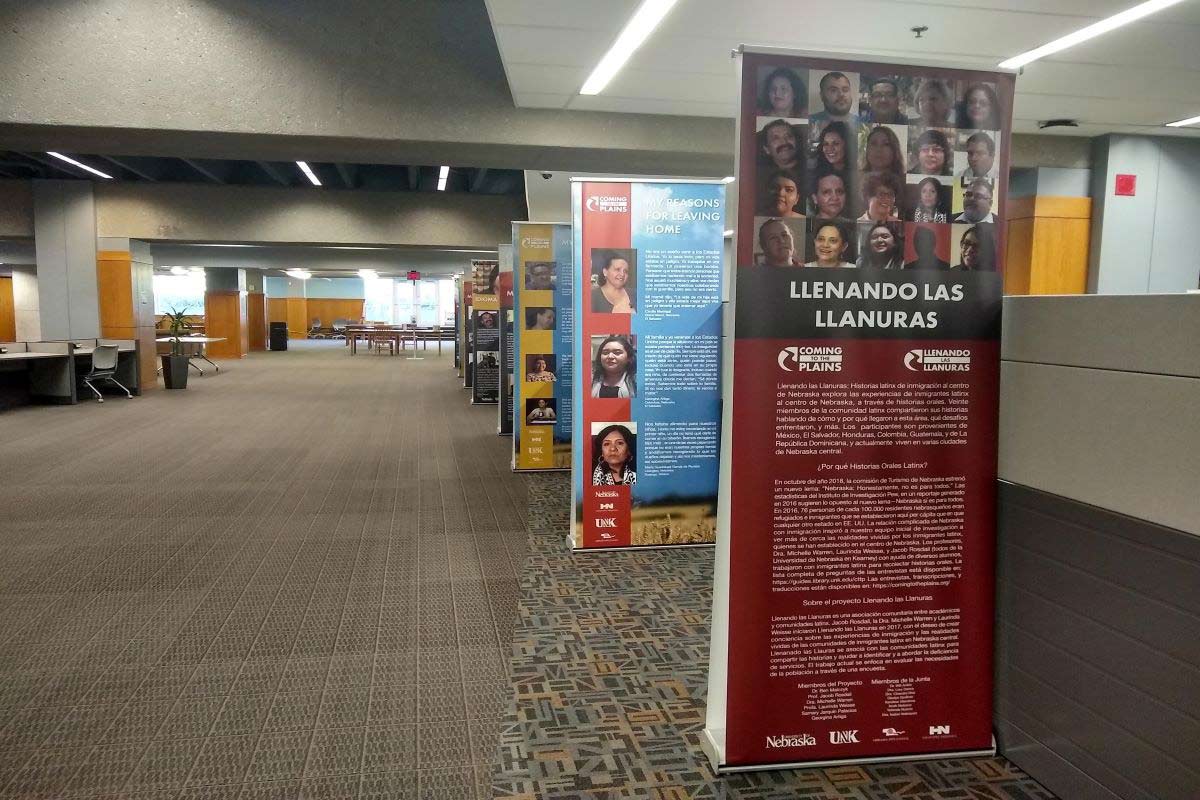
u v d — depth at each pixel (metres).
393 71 6.20
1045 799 2.10
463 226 13.62
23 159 11.20
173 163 12.12
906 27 4.61
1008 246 7.90
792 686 2.22
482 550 4.43
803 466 2.18
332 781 2.20
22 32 5.74
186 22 5.90
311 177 12.02
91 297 12.16
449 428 9.22
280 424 9.33
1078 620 2.00
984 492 2.26
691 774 2.25
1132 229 7.48
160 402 11.33
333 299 38.34
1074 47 4.88
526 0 4.28
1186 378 1.70
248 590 3.74
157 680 2.80
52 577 3.88
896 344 2.20
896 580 2.24
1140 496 1.82
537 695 2.72
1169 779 1.76
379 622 3.36
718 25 4.62
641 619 3.43
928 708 2.28
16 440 7.93
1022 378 2.18
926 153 2.18
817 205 2.14
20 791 2.13
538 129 6.44
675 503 4.44
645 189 4.23
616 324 4.29
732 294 2.14
